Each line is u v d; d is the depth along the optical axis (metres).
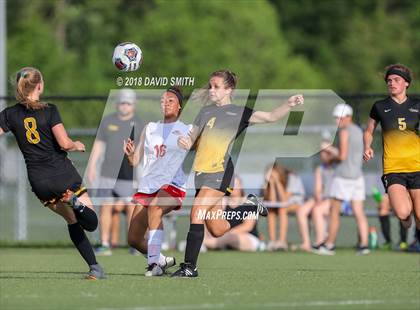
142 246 41.50
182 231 71.00
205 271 44.12
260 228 73.94
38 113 36.16
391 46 197.88
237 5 170.38
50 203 37.00
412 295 33.28
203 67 152.75
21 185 68.19
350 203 62.16
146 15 180.50
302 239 61.22
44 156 36.31
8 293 33.56
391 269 45.97
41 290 34.47
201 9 166.62
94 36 183.88
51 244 64.69
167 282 37.25
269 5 183.25
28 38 153.25
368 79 193.38
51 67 151.75
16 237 72.44
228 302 31.11
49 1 187.62
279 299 31.95
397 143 41.59
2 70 76.19
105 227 57.66
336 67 196.00
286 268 46.72
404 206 40.66
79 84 155.38
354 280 38.75
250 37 167.75
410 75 41.94
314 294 33.44
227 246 61.91
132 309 29.48
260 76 164.75
